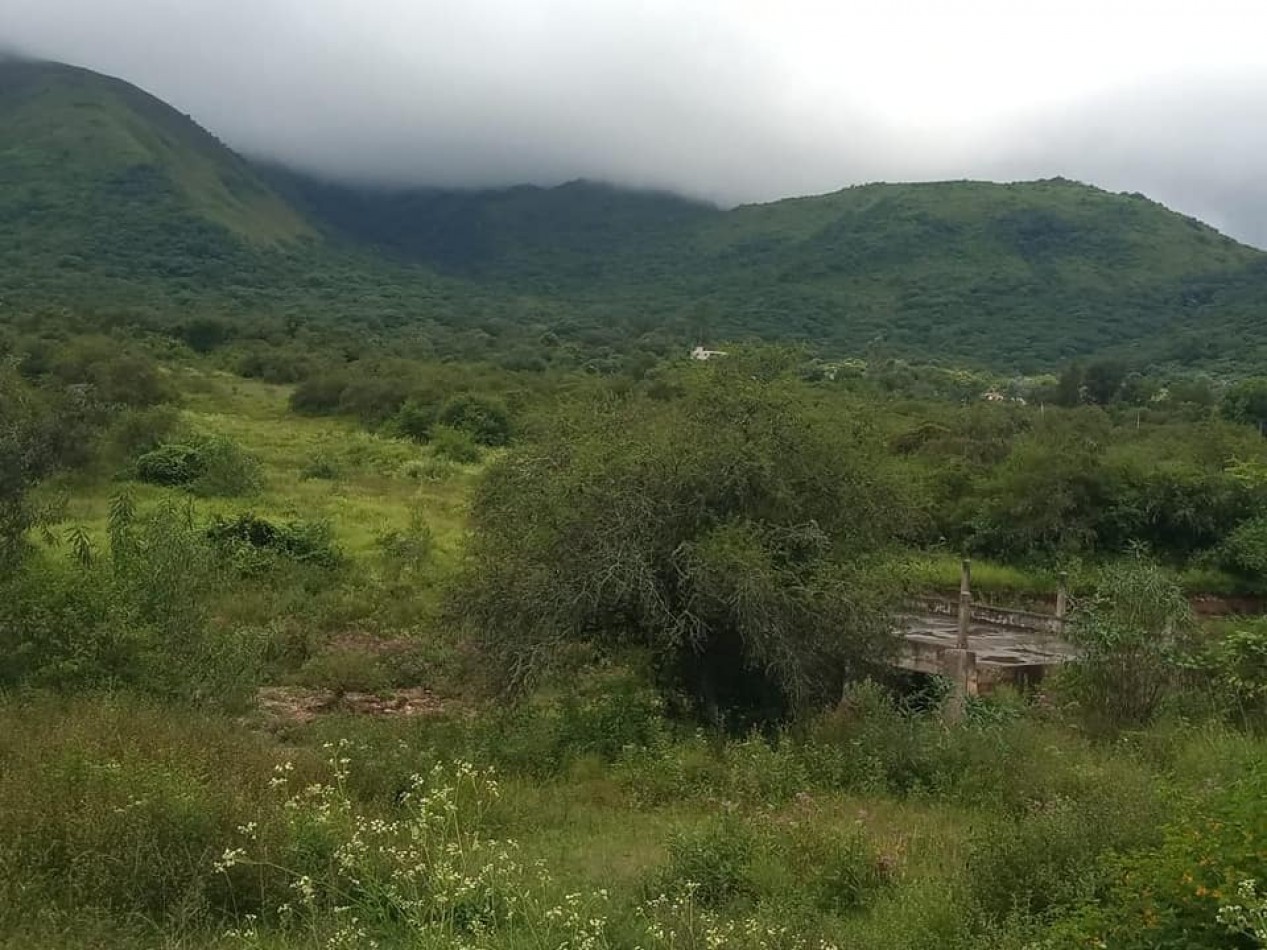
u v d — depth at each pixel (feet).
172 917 18.29
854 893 22.63
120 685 35.94
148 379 135.33
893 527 45.11
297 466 113.29
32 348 141.38
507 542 43.50
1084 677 40.75
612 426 45.19
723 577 39.78
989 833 22.98
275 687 47.88
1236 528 84.53
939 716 39.70
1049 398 201.46
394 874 19.45
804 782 32.48
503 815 28.48
